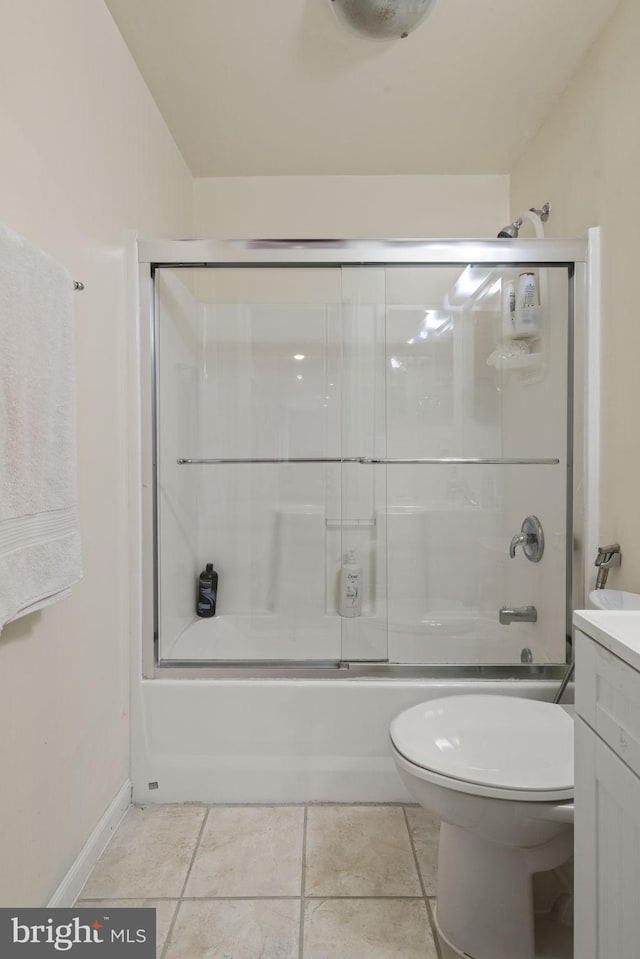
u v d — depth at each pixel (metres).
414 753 1.13
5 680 1.01
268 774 1.62
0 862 0.99
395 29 1.45
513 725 1.24
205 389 2.17
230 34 1.58
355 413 2.05
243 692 1.61
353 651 1.83
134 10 1.49
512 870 1.10
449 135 2.12
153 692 1.62
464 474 1.98
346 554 2.05
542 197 2.04
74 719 1.29
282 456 2.16
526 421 1.88
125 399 1.62
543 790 1.00
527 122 2.04
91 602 1.39
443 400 2.01
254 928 1.18
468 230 2.42
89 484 1.38
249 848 1.42
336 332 2.16
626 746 0.73
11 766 1.03
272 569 2.14
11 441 0.92
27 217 1.08
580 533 1.65
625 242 1.48
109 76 1.50
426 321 2.00
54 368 1.05
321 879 1.32
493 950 1.10
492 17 1.52
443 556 1.97
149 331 1.67
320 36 1.60
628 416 1.48
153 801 1.62
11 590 0.91
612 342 1.55
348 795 1.62
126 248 1.63
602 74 1.58
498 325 1.94
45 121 1.15
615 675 0.76
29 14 1.09
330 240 1.69
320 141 2.16
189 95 1.87
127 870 1.35
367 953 1.13
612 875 0.76
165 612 1.80
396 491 2.02
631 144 1.44
